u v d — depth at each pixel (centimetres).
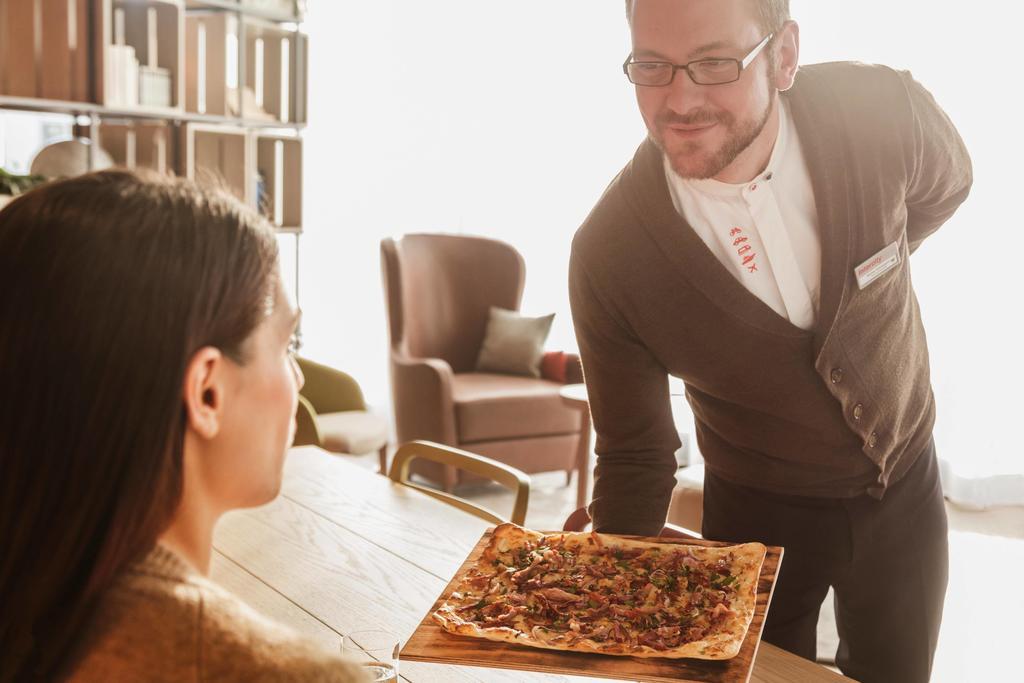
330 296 648
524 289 562
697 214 155
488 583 128
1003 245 434
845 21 450
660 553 133
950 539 411
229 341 60
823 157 150
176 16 434
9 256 55
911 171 158
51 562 55
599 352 166
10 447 54
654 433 164
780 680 127
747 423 169
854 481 169
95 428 54
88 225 54
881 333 159
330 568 166
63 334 53
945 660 301
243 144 472
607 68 536
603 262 160
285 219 510
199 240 57
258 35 491
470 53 585
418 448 220
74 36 400
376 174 628
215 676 55
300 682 56
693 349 160
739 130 137
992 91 428
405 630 144
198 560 63
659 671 106
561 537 137
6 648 57
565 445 455
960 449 450
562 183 559
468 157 595
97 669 55
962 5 429
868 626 180
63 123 412
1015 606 341
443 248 509
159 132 439
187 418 58
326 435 390
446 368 437
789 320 156
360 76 623
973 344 444
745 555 128
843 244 151
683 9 131
